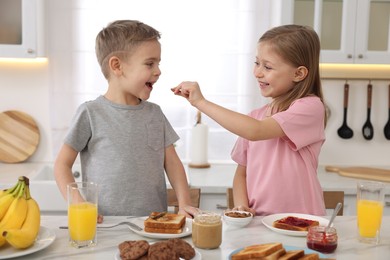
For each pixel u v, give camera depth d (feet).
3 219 3.89
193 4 9.31
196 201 6.06
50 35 9.12
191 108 9.53
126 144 5.66
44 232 4.24
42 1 9.02
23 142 9.36
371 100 9.77
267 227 4.57
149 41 5.51
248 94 9.50
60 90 9.25
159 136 5.92
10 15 8.29
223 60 9.43
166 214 4.53
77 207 3.96
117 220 4.70
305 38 5.52
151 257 3.50
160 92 9.46
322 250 3.92
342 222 4.79
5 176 8.14
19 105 9.43
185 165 9.41
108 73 5.74
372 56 8.67
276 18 9.46
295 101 5.53
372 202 4.19
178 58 9.41
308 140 5.43
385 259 3.80
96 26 9.18
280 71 5.48
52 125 9.31
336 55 8.64
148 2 9.25
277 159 5.62
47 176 9.20
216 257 3.81
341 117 9.80
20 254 3.71
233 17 9.34
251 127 5.10
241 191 5.96
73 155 5.55
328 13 8.66
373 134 9.85
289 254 3.63
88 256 3.78
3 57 8.39
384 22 8.72
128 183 5.61
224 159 9.73
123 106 5.74
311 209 5.57
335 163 9.89
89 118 5.61
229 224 4.63
